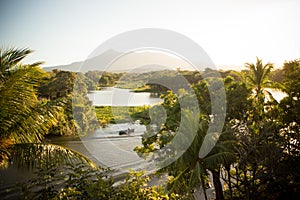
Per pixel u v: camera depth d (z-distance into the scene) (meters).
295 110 9.54
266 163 7.30
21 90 6.06
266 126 7.71
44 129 6.71
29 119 6.32
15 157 5.90
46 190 5.34
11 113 6.08
